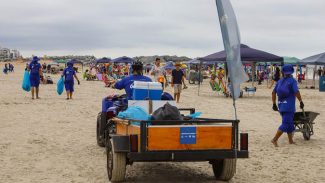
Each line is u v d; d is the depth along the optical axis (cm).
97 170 892
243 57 2842
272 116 1862
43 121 1598
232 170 802
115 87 1009
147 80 1001
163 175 869
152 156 732
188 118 870
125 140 761
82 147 1135
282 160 1004
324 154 1070
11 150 1080
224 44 772
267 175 870
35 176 840
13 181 802
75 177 836
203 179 839
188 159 743
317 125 1606
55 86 3878
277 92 1173
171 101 913
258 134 1375
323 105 2448
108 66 5525
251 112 2009
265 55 2844
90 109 2023
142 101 903
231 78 778
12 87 3656
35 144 1163
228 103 2461
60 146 1144
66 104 2223
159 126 737
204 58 2950
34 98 2538
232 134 765
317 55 4178
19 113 1814
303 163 974
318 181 824
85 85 4234
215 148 757
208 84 4978
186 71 6378
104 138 1081
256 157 1035
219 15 770
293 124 1174
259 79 5156
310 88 4344
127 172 890
